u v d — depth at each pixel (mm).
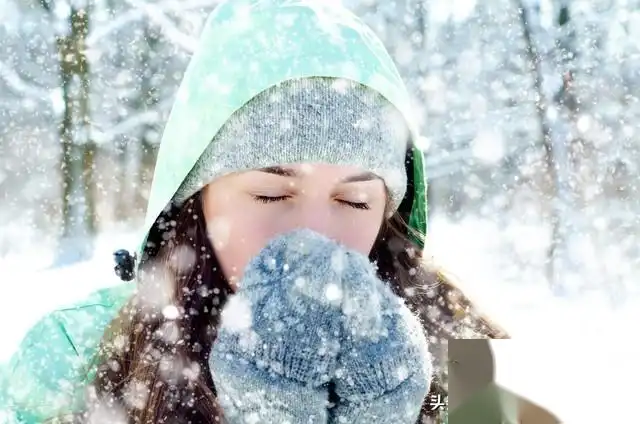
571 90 5797
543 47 6074
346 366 789
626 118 5602
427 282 1276
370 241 982
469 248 4523
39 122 6777
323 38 965
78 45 6473
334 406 811
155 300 1018
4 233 6055
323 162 907
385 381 788
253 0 1049
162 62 6965
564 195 5223
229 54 967
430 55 6594
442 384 1038
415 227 1258
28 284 2523
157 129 6941
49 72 6676
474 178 6418
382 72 997
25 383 1003
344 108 932
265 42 960
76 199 6391
